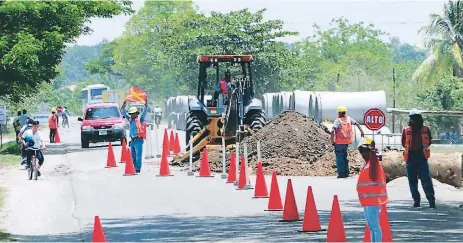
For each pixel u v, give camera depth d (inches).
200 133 1907.0
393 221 1023.0
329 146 1795.0
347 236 890.7
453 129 3474.4
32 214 1155.9
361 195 756.6
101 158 2202.3
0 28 2317.9
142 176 1691.7
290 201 1032.2
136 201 1283.2
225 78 1974.7
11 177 1708.9
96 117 2682.1
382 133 2110.0
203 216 1099.3
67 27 2524.6
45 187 1507.1
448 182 1355.8
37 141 1669.5
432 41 3762.3
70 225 1047.6
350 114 2439.7
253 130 1984.5
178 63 5295.3
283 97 2888.8
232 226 997.2
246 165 1425.9
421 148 1159.0
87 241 914.7
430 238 880.3
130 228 1004.6
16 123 2583.7
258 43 5049.2
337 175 1609.3
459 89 3548.2
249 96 2033.7
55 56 2578.7
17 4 2251.5
